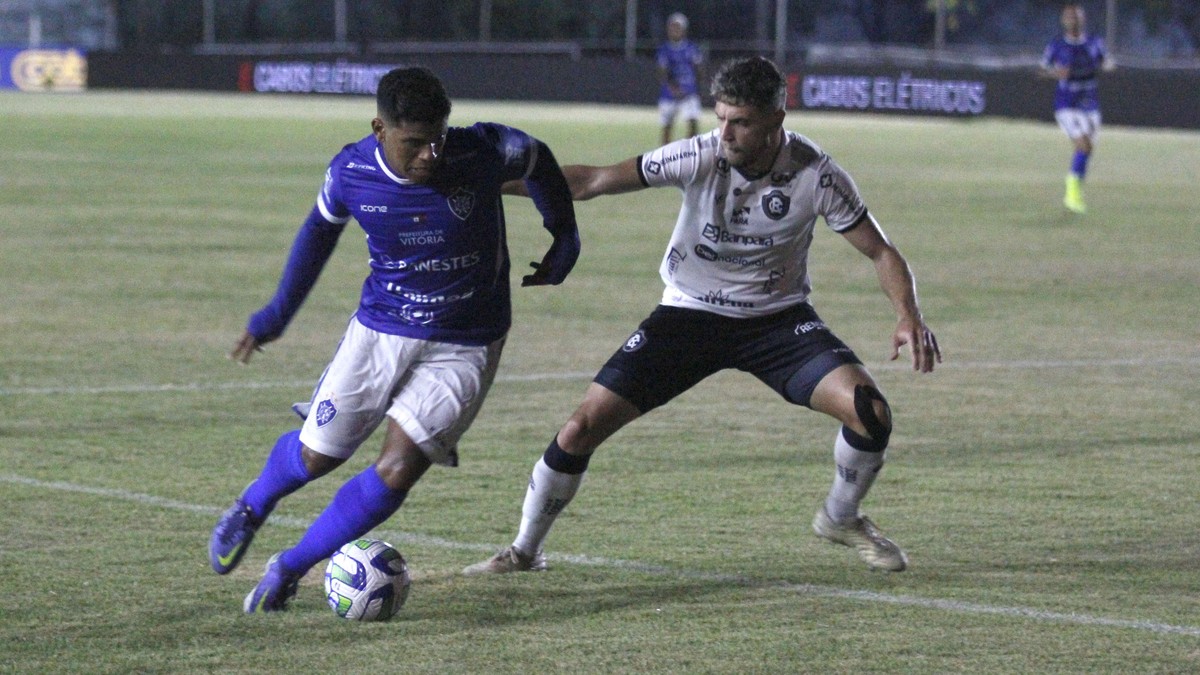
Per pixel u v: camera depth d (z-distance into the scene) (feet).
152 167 118.62
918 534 29.76
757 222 26.23
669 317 27.04
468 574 26.63
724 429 39.60
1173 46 212.64
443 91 22.39
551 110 195.93
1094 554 28.35
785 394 27.27
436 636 23.31
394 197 22.97
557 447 26.07
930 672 21.81
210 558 24.67
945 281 68.13
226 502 31.40
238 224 84.89
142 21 254.27
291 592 24.38
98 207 91.61
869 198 104.99
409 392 23.79
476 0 245.24
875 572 27.09
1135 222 92.12
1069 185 98.32
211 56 233.35
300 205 95.04
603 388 26.48
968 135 166.81
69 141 141.59
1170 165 133.39
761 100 24.76
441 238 23.20
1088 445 38.11
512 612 24.58
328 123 170.81
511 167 23.63
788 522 30.58
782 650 22.71
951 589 26.03
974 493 33.19
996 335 54.95
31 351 48.70
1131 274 70.69
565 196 24.82
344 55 223.51
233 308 57.67
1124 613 24.67
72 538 28.48
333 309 57.88
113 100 213.05
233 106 202.28
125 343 50.37
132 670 21.59
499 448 37.11
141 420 39.45
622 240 81.46
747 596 25.55
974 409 42.50
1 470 33.86
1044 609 24.90
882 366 48.80
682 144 26.23
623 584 26.21
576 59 208.74
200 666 21.80
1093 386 45.96
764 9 228.02
